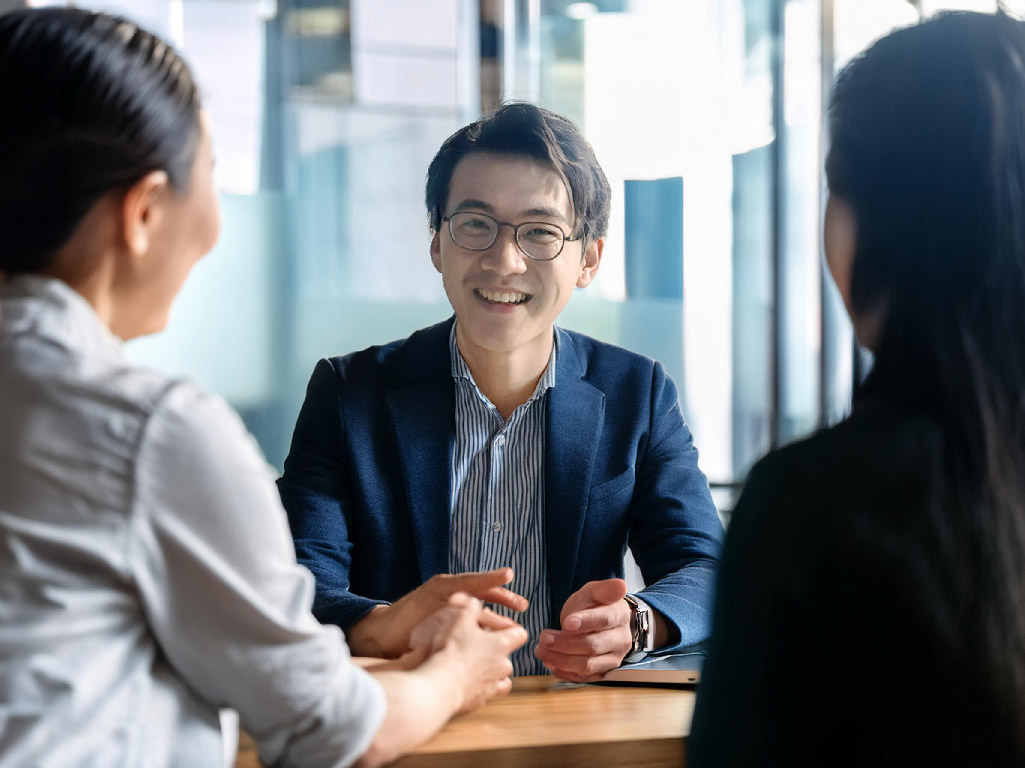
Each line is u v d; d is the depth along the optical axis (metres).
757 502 0.69
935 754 0.64
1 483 0.69
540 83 3.21
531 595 1.45
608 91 3.23
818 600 0.66
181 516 0.72
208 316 3.01
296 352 3.09
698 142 3.28
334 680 0.79
